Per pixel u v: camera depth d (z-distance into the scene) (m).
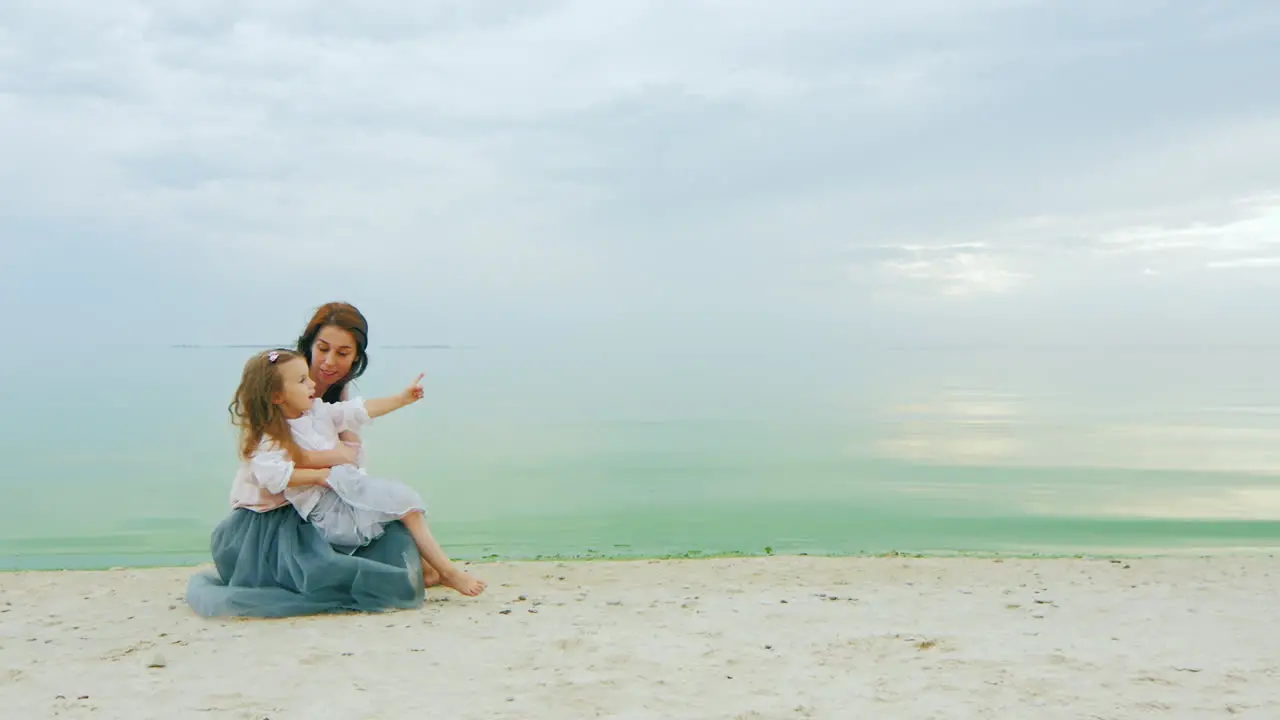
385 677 3.56
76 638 4.17
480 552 7.22
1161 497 9.86
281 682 3.51
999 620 4.51
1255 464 12.37
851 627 4.36
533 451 13.74
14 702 3.29
